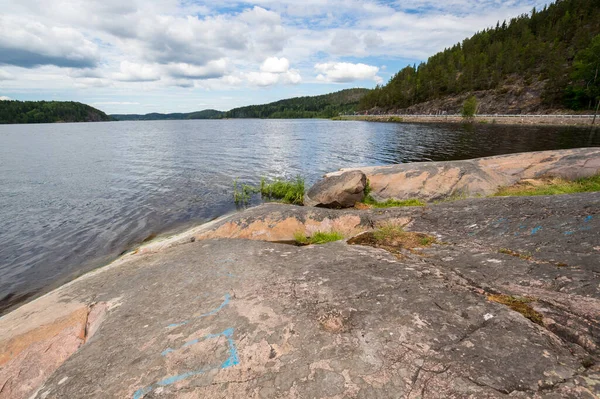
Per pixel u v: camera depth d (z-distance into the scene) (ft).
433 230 20.08
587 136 129.49
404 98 434.71
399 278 12.37
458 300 10.34
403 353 8.02
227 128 320.91
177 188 59.21
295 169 78.84
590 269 11.20
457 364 7.45
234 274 14.49
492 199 23.27
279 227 27.25
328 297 11.25
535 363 7.24
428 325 9.07
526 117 226.38
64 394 7.97
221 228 27.22
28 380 10.35
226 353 8.67
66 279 26.37
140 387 7.79
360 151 108.37
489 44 455.63
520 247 14.55
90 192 55.83
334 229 26.53
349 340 8.71
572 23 362.12
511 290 10.85
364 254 15.79
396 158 90.84
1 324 14.53
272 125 376.48
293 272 14.03
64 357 11.10
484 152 94.38
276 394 7.13
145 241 34.30
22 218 41.65
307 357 8.20
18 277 26.86
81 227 38.50
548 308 9.43
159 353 9.05
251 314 10.58
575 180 38.37
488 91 327.88
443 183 41.88
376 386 7.07
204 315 10.91
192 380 7.82
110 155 107.04
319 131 228.84
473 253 14.78
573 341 8.02
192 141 161.99
